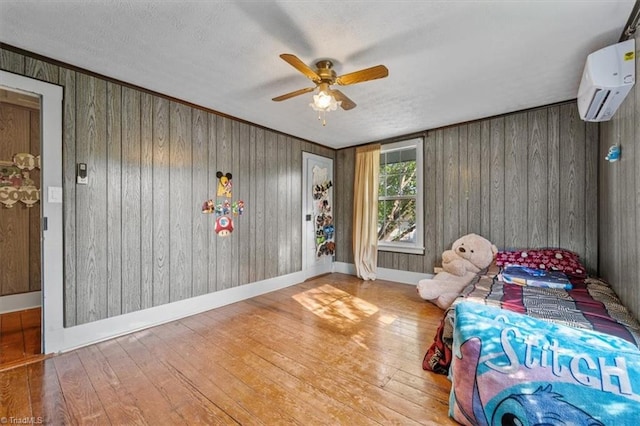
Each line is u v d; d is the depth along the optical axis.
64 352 2.16
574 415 1.09
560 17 1.63
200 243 3.06
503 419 1.23
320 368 1.96
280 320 2.81
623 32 1.74
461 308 1.63
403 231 4.24
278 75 2.35
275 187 3.94
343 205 5.00
